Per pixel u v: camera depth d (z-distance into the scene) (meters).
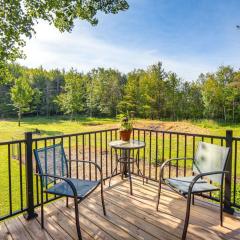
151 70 32.56
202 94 31.17
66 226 2.43
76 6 4.73
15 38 5.48
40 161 2.38
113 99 38.47
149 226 2.40
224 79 30.47
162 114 31.98
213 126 25.86
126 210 2.76
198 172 2.70
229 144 2.69
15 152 10.51
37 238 2.22
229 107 29.55
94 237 2.22
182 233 2.22
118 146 3.33
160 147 11.15
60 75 46.16
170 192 3.30
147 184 3.63
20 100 30.36
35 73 44.56
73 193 2.12
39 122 33.62
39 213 2.73
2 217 2.48
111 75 40.06
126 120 3.70
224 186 2.69
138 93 32.34
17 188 6.15
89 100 40.00
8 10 4.98
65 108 38.41
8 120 36.62
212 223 2.46
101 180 2.67
